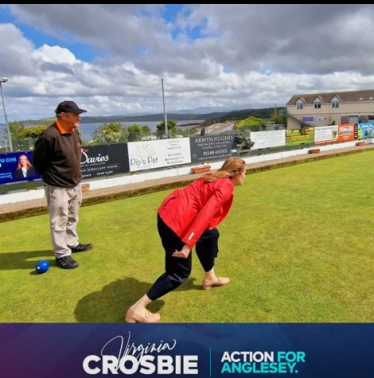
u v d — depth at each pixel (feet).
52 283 10.33
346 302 8.47
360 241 12.76
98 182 28.45
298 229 14.52
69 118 10.90
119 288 9.86
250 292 9.16
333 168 34.60
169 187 28.50
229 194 7.68
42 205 21.40
